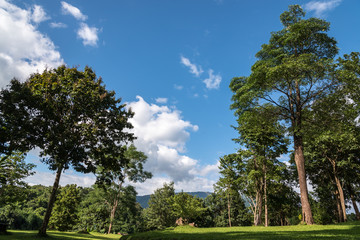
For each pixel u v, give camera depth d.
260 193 33.88
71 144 19.44
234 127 34.59
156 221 72.94
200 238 14.02
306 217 20.17
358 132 27.58
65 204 49.47
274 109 25.27
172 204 63.91
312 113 23.59
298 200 41.84
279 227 19.94
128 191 48.91
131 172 47.53
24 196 32.59
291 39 23.22
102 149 24.05
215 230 21.75
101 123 23.80
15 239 16.23
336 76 20.12
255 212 34.47
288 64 19.47
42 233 19.64
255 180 32.91
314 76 20.61
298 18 26.06
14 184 31.25
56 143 19.16
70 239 19.88
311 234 12.62
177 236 15.96
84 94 21.80
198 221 72.44
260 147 31.42
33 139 19.17
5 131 19.16
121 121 24.78
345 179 35.34
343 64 19.56
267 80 21.81
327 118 22.73
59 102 20.97
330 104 22.20
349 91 20.47
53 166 20.70
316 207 42.56
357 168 33.88
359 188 36.53
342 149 32.78
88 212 55.19
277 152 32.03
